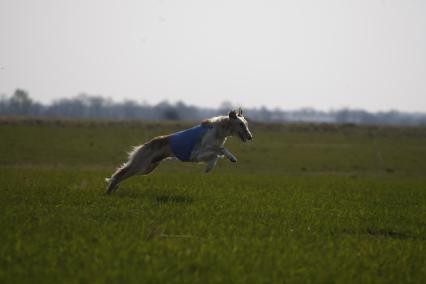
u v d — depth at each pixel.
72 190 22.78
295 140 79.56
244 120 21.53
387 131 96.50
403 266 12.91
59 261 11.70
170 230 15.19
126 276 10.77
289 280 11.22
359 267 12.62
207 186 27.39
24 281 10.41
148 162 21.31
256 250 13.27
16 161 51.81
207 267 11.70
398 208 22.38
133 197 21.17
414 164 61.72
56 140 65.94
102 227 14.98
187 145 20.92
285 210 19.69
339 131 94.56
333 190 28.72
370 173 54.62
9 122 83.62
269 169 55.00
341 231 16.89
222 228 15.66
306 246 14.13
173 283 10.55
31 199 19.80
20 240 12.84
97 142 66.44
